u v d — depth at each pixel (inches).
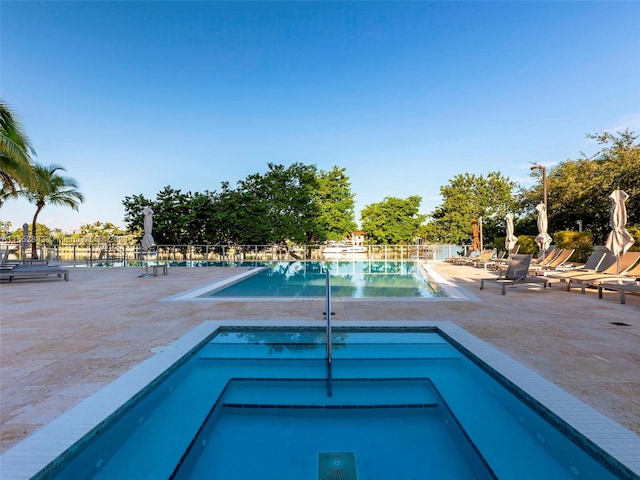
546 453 79.2
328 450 83.3
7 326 168.1
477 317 186.2
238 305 223.9
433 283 380.2
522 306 218.1
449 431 92.4
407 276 489.1
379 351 145.9
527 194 791.1
